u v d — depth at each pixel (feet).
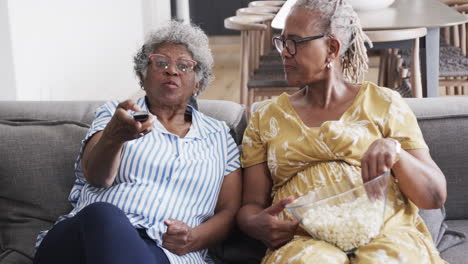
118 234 5.10
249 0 25.32
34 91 12.49
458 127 6.75
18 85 11.78
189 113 6.67
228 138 6.60
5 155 6.57
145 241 5.78
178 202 6.07
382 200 5.06
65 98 14.20
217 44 26.12
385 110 5.99
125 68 19.16
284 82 12.67
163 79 6.20
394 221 5.62
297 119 6.15
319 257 5.02
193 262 5.91
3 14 11.42
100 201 5.80
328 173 5.87
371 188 4.96
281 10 12.86
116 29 18.17
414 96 11.81
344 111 6.09
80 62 15.17
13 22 11.55
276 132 6.23
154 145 6.10
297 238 5.57
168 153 6.13
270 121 6.32
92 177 5.75
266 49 16.21
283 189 6.14
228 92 18.95
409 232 5.51
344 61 6.48
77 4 15.06
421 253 5.29
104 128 5.98
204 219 6.35
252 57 13.50
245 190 6.41
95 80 16.26
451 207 6.82
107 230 5.09
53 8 13.52
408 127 5.92
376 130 5.94
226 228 6.19
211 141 6.44
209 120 6.61
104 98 17.01
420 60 11.94
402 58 13.98
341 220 5.04
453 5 17.39
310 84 6.16
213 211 6.38
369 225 5.02
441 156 6.73
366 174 5.31
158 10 21.61
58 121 6.79
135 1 20.29
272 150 6.19
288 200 5.55
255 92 13.25
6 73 11.68
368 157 5.31
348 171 5.80
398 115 5.96
